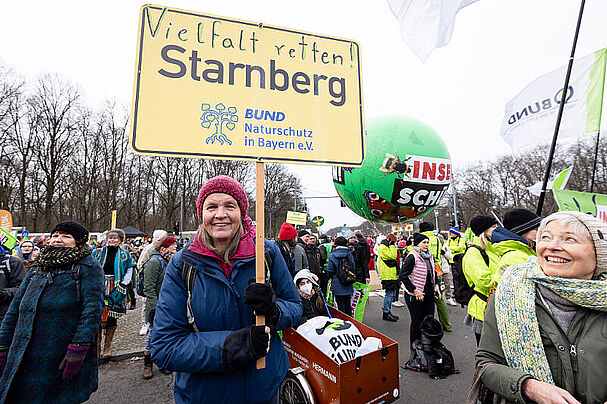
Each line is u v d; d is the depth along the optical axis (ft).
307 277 11.39
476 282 10.34
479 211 127.85
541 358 4.16
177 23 5.45
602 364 3.81
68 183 97.09
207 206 5.12
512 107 12.11
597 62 10.04
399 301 25.53
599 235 4.25
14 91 91.40
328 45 6.46
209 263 4.96
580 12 9.44
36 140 93.30
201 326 4.79
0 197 85.05
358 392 7.85
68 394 7.32
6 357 7.31
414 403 10.80
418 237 14.82
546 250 4.46
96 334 7.89
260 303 4.53
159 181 109.09
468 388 11.71
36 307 7.26
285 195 131.85
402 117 13.23
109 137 104.53
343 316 10.89
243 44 5.82
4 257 10.56
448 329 17.99
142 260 14.14
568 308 4.22
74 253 7.82
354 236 27.40
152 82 5.17
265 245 5.89
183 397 4.75
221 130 5.44
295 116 5.97
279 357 5.31
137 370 13.75
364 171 12.80
